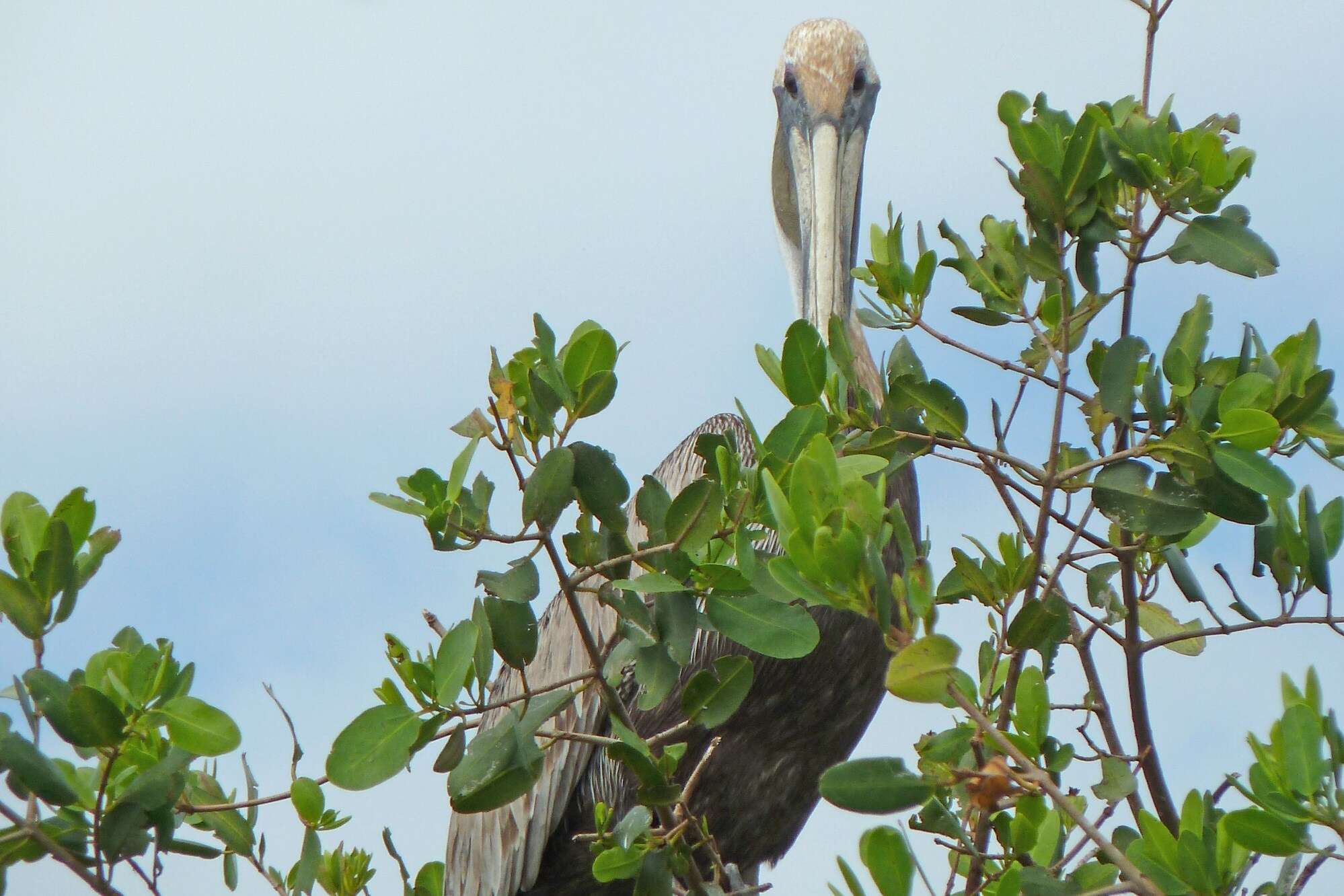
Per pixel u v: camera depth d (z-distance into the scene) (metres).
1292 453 6.76
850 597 5.30
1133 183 7.20
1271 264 7.14
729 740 11.77
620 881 12.69
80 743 6.05
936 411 7.36
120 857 6.17
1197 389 6.85
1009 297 7.98
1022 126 7.38
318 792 7.15
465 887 12.94
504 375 6.16
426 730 5.97
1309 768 5.65
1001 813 6.84
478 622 6.10
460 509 6.02
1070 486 6.98
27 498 6.61
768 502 6.23
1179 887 5.79
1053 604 6.57
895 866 5.24
